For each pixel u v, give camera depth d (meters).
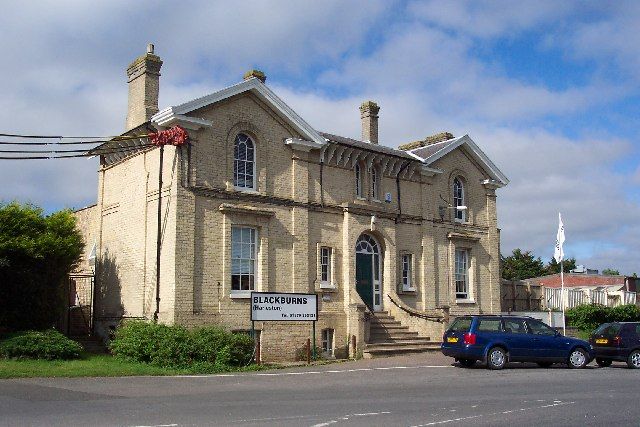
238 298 22.47
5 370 16.61
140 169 23.55
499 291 32.38
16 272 20.70
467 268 31.31
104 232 25.61
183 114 21.72
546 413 11.28
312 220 25.22
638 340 20.98
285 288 23.89
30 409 11.31
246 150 23.75
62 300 22.59
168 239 21.58
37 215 22.11
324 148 25.67
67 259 22.38
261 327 22.95
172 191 21.64
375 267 27.39
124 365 18.75
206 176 22.25
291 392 14.11
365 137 31.30
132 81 24.77
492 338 19.72
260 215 23.36
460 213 31.47
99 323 25.03
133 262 23.39
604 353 21.23
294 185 24.67
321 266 25.33
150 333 19.72
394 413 11.12
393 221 27.83
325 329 24.89
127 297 23.52
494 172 32.66
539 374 18.22
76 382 15.55
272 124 24.39
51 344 19.42
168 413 10.92
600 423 10.35
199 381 16.28
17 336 19.33
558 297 37.44
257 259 23.38
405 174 28.91
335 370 19.27
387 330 25.95
